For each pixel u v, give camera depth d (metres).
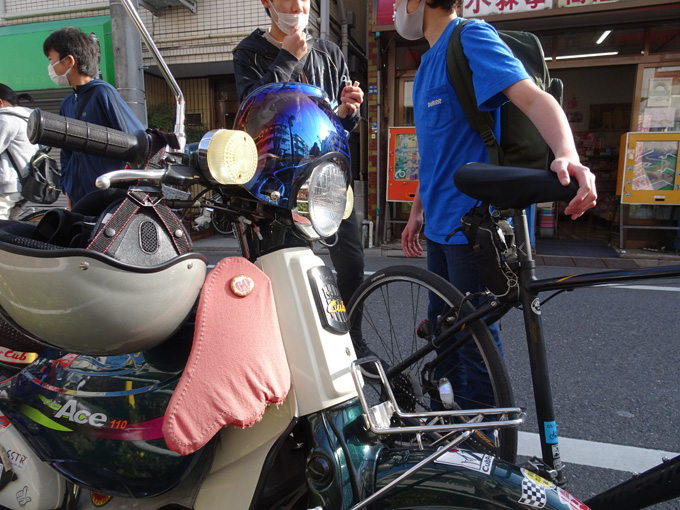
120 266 0.93
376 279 2.10
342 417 1.13
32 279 0.94
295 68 1.54
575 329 3.64
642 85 6.91
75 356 1.33
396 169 7.32
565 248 7.21
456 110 1.86
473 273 1.93
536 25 6.83
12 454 1.32
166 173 1.01
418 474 1.09
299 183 1.13
